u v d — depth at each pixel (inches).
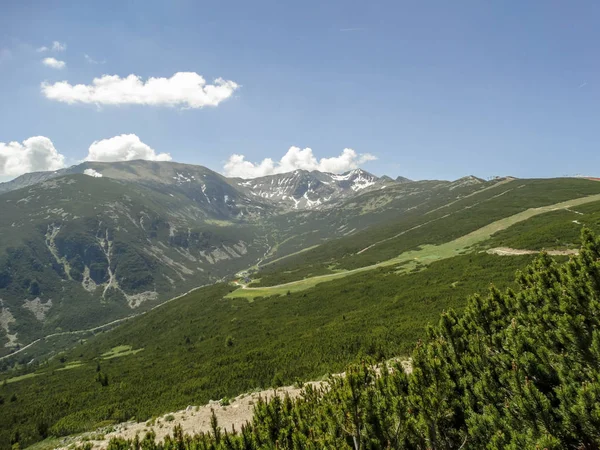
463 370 389.4
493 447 281.3
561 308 355.3
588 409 261.3
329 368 1244.5
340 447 307.3
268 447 345.1
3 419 1635.1
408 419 340.8
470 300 488.4
